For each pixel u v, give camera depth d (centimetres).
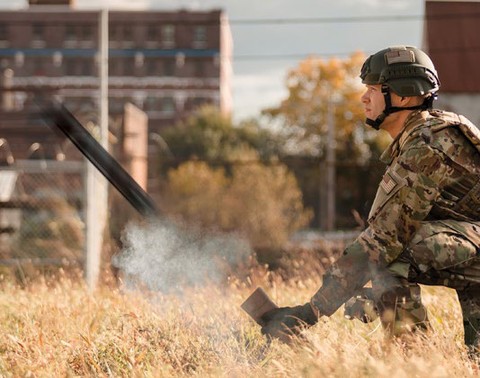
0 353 941
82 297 1265
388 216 797
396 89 819
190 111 16862
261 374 755
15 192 4262
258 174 6838
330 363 707
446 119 801
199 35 16962
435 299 1139
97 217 2808
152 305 1115
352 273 812
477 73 10481
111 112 6862
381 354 762
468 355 786
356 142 10794
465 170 793
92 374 825
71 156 5025
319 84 13238
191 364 823
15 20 17125
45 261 2334
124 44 16962
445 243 781
